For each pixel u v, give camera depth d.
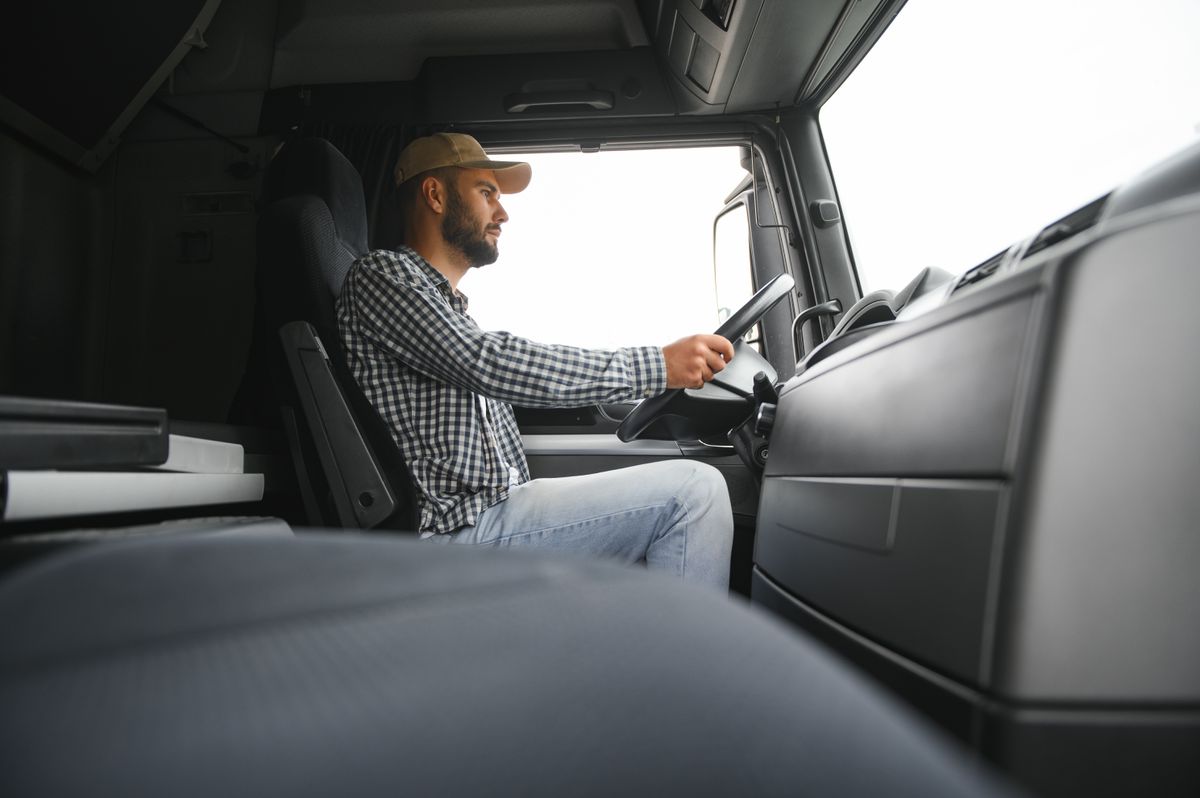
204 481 0.79
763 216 2.18
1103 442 0.40
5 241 2.16
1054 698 0.39
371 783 0.14
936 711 0.47
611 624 0.20
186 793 0.13
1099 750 0.39
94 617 0.20
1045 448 0.40
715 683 0.18
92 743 0.14
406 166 1.48
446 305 1.25
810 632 0.72
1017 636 0.39
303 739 0.15
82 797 0.13
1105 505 0.39
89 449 0.55
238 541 0.27
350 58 2.32
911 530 0.52
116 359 2.31
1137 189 0.54
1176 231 0.41
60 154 2.28
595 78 2.23
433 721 0.15
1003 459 0.42
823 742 0.16
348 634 0.19
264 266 1.29
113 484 0.60
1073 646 0.39
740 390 1.31
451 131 2.24
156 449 0.64
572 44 2.26
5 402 0.48
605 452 1.97
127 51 2.18
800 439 0.82
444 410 1.22
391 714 0.16
